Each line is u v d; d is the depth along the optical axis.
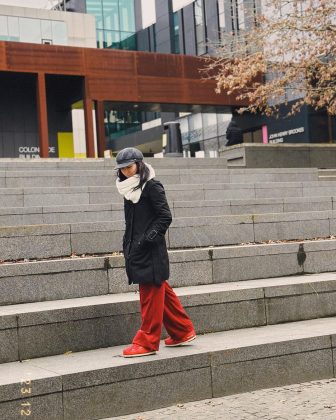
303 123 34.22
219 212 11.74
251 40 22.44
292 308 7.06
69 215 10.38
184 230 9.12
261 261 8.19
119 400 5.05
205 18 46.59
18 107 30.64
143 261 5.37
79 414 4.86
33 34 40.50
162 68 30.61
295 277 8.13
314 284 7.26
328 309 7.34
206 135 48.47
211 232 9.31
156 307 5.43
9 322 5.45
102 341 5.91
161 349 5.67
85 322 5.83
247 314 6.74
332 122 34.78
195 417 4.92
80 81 29.75
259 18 22.20
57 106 31.64
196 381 5.43
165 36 54.50
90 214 10.53
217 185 13.92
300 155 22.14
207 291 6.62
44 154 28.47
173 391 5.31
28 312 5.56
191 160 19.52
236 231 9.54
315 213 10.34
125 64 29.91
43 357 5.57
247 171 17.02
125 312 6.06
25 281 6.64
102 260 7.10
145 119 60.34
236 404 5.26
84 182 14.23
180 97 30.86
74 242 8.11
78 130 46.53
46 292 6.74
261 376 5.76
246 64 21.50
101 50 29.47
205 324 6.45
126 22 60.38
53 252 7.93
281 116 35.75
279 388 5.77
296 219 10.13
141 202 5.39
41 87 28.33
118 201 12.44
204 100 31.31
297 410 5.00
